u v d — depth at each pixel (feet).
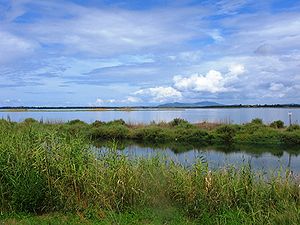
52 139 26.61
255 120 101.30
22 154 25.52
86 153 26.68
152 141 93.50
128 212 23.94
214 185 24.27
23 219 22.68
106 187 24.40
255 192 24.23
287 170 27.61
